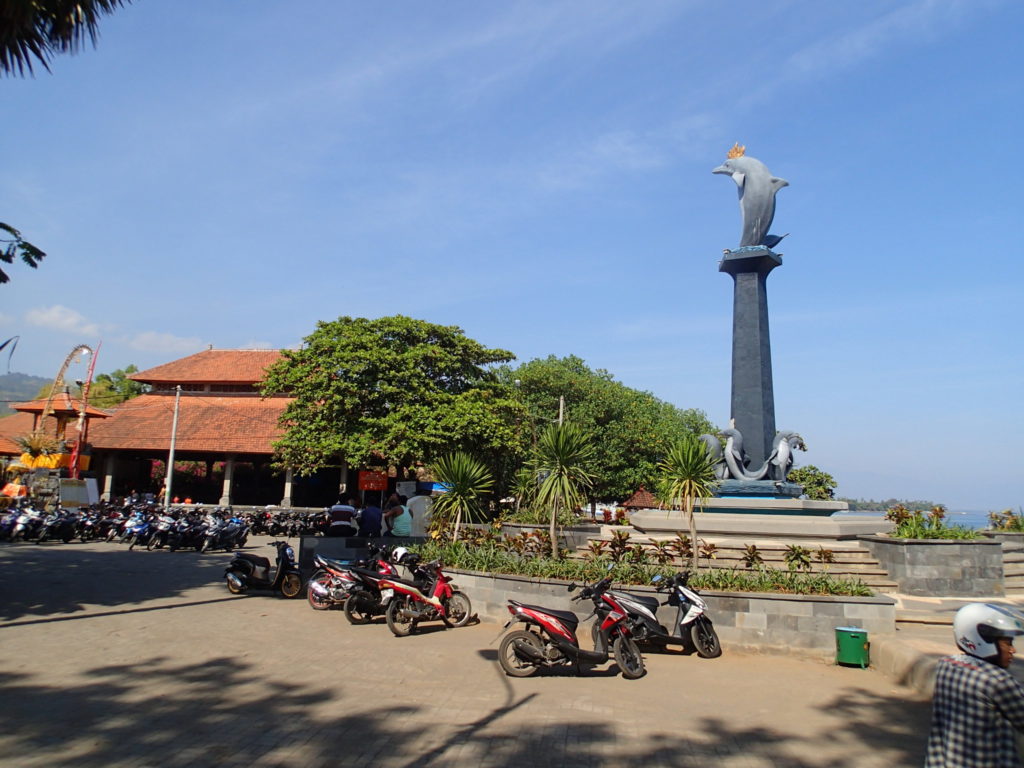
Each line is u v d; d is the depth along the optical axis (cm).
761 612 1002
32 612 1141
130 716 661
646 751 615
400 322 2745
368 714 689
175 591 1405
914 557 1366
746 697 788
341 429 2583
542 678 851
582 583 1120
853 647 934
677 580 1013
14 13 892
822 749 631
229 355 4709
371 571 1139
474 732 648
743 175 2041
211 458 4225
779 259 2038
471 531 1562
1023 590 1429
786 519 1596
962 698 360
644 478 3978
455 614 1158
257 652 931
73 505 3112
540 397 4022
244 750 585
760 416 1933
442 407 2558
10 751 565
